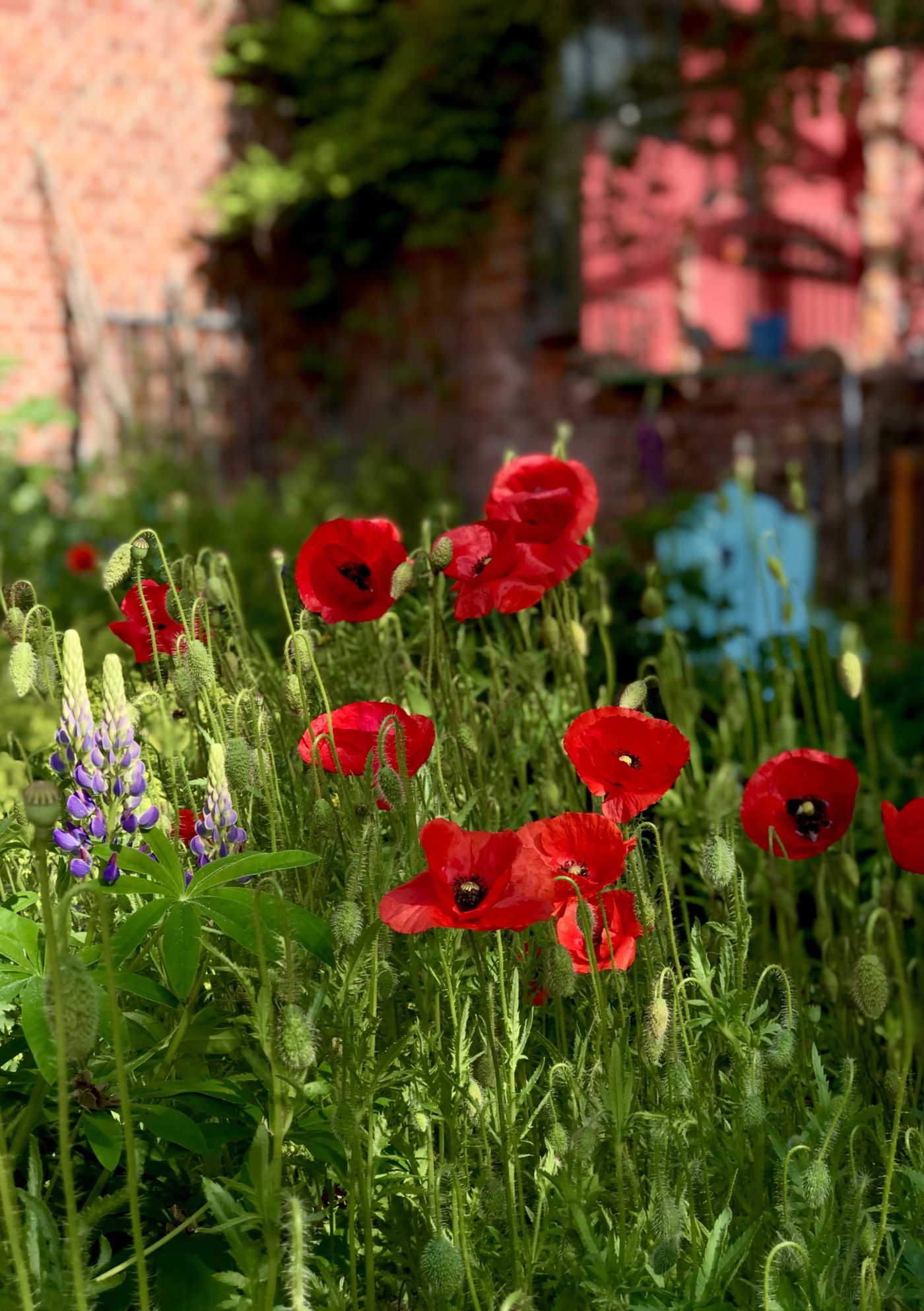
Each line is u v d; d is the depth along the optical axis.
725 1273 1.07
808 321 12.78
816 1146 1.16
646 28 8.90
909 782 2.42
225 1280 1.00
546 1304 1.15
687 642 2.95
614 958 1.19
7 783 1.69
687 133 8.83
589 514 1.48
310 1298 1.08
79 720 1.15
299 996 1.11
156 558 1.63
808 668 2.74
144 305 9.27
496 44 8.54
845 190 13.09
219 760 1.21
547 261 8.79
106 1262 1.01
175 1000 1.18
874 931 1.59
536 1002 1.34
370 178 8.98
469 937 1.20
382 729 1.18
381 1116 1.20
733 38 7.92
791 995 1.28
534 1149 1.26
